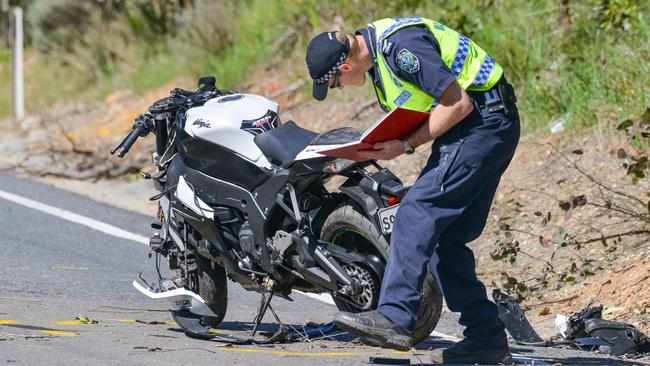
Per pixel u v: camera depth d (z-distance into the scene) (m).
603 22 38.53
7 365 19.00
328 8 54.34
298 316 26.31
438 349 20.73
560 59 39.94
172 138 24.38
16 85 68.31
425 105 18.91
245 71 56.25
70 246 34.31
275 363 19.92
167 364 19.59
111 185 46.66
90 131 58.84
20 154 55.03
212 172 23.12
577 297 26.52
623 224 29.78
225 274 24.41
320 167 21.14
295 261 21.86
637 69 36.22
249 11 60.12
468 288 19.78
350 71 19.48
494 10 44.34
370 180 20.67
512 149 19.05
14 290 27.52
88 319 24.00
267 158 22.31
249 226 22.66
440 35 18.92
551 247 30.19
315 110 48.12
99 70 69.44
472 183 18.80
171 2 68.44
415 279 18.72
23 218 38.84
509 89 19.02
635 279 25.94
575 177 33.56
